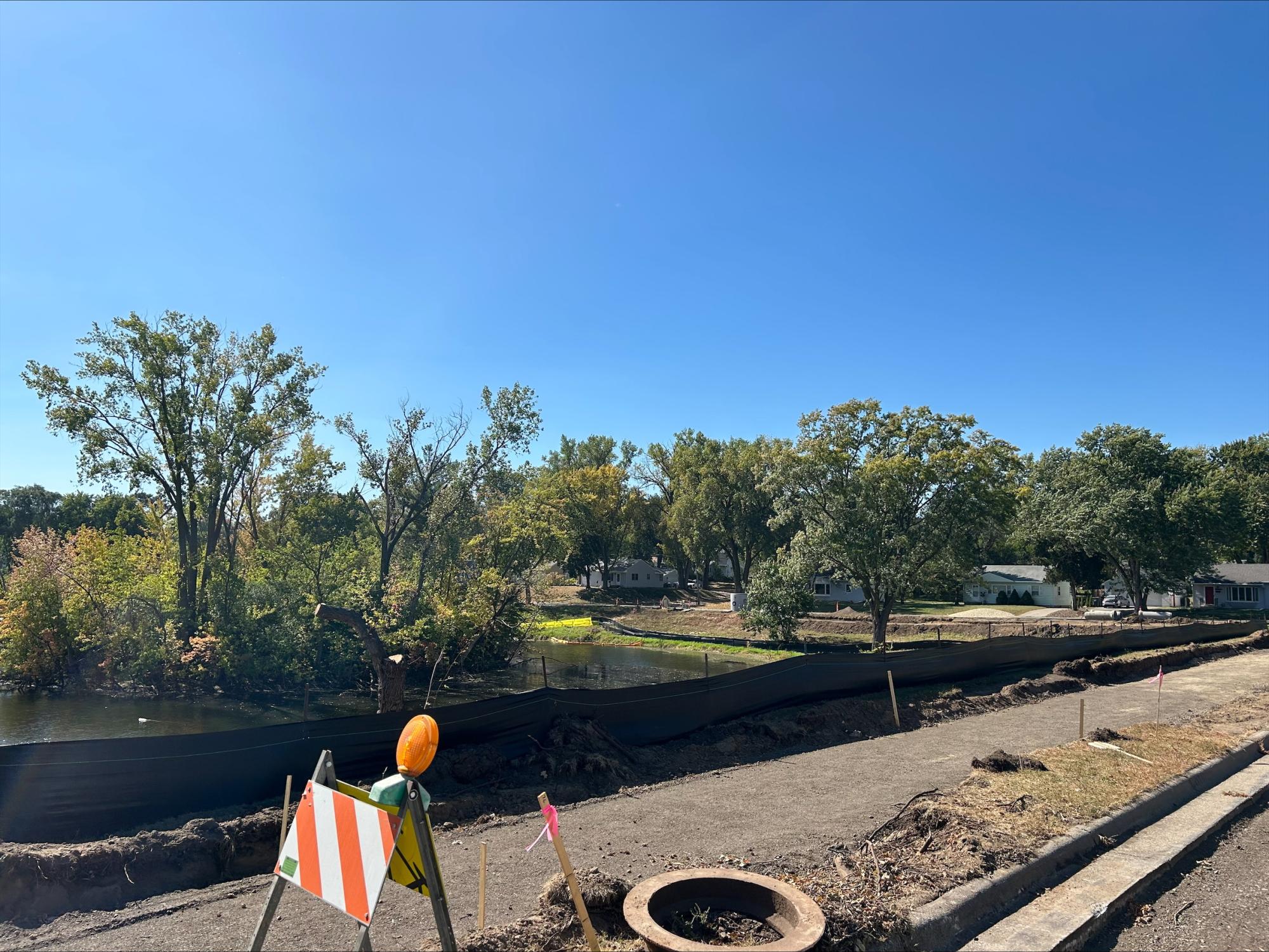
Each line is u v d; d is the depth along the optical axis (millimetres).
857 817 8250
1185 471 52188
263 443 32188
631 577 88938
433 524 32750
